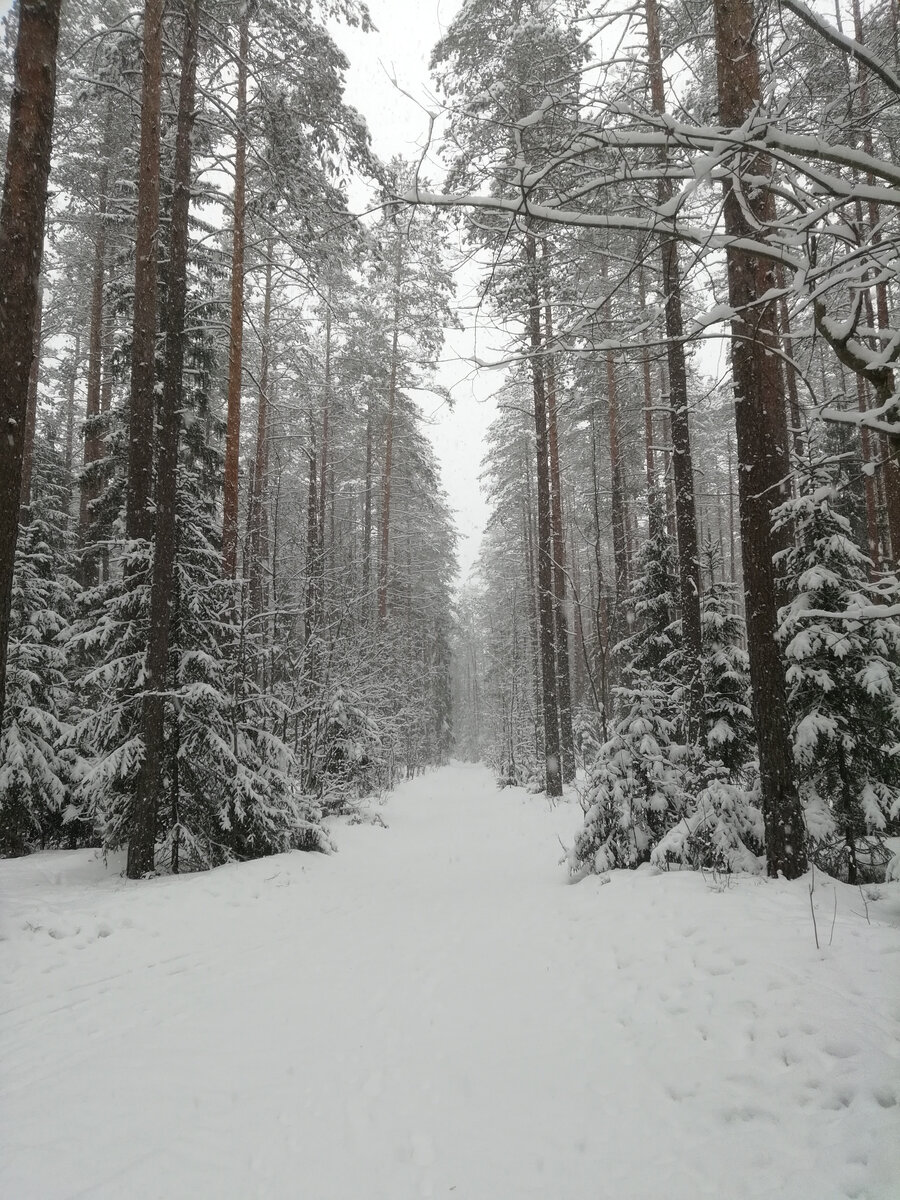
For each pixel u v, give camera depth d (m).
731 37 5.72
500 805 19.88
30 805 10.19
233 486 12.08
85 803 10.23
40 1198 2.76
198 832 10.04
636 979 4.74
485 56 8.38
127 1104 3.47
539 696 29.22
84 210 17.50
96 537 14.92
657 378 20.25
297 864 9.95
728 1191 2.66
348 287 18.31
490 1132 3.21
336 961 5.82
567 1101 3.43
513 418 25.53
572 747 22.75
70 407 25.09
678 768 8.67
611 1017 4.31
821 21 2.93
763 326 6.89
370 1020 4.53
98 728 9.57
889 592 3.36
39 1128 3.26
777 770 6.56
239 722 10.98
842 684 7.33
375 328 24.55
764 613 6.74
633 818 8.28
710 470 26.80
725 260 6.27
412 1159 3.03
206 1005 4.79
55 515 18.28
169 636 10.23
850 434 14.45
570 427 23.64
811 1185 2.61
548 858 11.12
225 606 11.08
